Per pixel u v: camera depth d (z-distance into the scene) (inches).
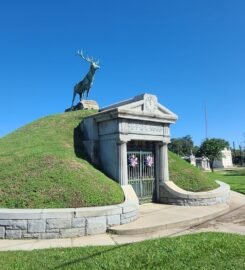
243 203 628.7
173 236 370.9
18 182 460.8
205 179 682.8
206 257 277.9
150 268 255.3
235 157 4131.4
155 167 642.2
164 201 618.5
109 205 441.1
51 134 659.4
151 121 613.0
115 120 577.3
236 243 315.9
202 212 513.7
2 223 377.1
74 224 389.7
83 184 471.8
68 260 277.6
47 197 432.5
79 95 975.6
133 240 368.5
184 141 4224.9
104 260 272.2
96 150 606.5
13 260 280.7
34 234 377.7
